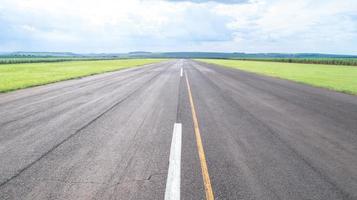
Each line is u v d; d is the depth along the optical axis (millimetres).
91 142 5418
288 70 33844
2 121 7090
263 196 3363
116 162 4395
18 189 3482
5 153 4777
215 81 18438
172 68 36406
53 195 3332
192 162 4414
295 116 8086
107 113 8164
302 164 4426
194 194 3373
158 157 4621
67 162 4387
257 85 16312
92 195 3334
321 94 12953
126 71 29328
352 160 4645
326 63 63938
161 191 3439
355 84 17922
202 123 7043
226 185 3633
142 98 11055
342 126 6984
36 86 15164
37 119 7336
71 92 12734
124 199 3242
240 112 8539
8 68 33969
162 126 6691
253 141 5602
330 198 3354
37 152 4836
